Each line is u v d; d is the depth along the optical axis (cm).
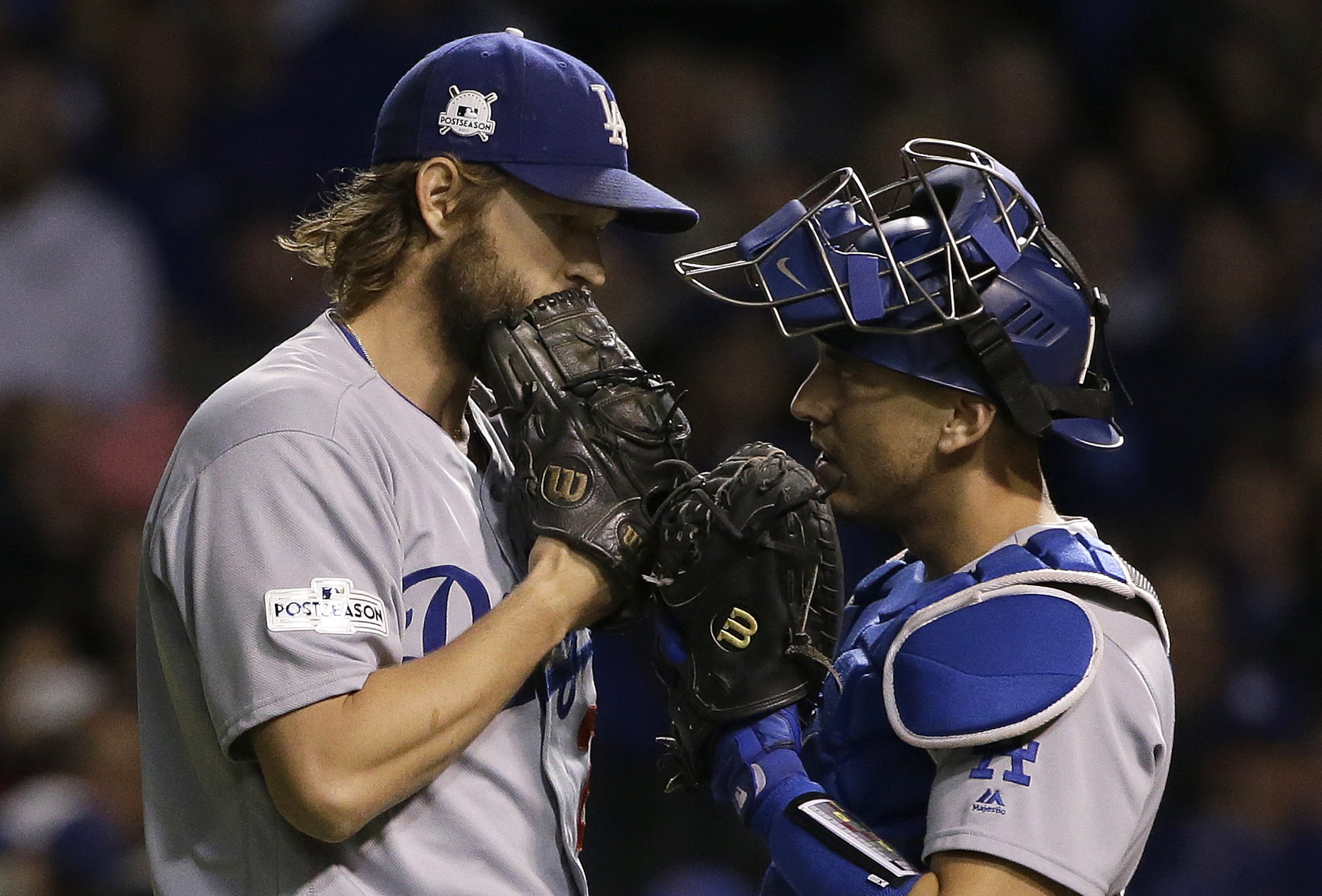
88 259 2428
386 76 2603
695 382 2150
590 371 952
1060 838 845
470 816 933
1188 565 2203
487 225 967
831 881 869
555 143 962
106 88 2605
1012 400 910
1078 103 2742
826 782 958
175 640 935
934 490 941
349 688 866
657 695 1969
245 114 2619
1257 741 2156
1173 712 916
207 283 2533
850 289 901
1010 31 2780
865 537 1938
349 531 897
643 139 2539
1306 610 2286
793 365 2178
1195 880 2084
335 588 882
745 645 937
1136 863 919
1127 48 2778
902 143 2539
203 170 2588
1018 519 942
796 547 933
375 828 914
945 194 953
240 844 926
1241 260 2534
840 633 968
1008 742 864
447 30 2642
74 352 2405
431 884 916
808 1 2783
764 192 2438
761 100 2636
